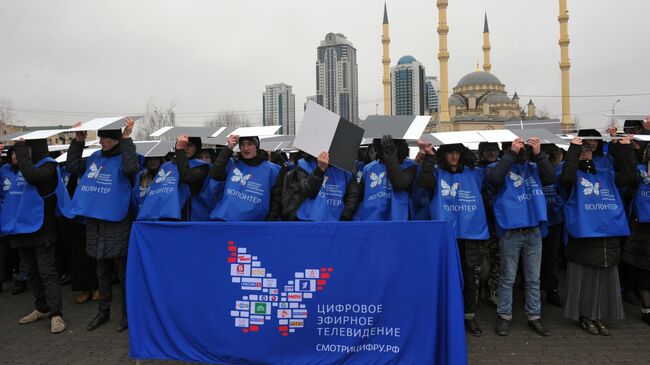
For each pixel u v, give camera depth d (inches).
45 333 203.8
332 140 175.9
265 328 143.6
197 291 147.3
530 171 196.1
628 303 236.4
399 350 138.3
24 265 220.5
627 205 222.2
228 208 189.8
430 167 189.8
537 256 196.5
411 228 137.8
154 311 150.6
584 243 192.7
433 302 136.6
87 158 216.7
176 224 148.6
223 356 145.6
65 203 215.5
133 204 213.5
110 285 215.3
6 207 210.2
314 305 141.2
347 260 139.9
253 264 143.9
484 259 229.8
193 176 201.0
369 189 194.7
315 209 181.9
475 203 192.7
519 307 232.7
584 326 197.5
